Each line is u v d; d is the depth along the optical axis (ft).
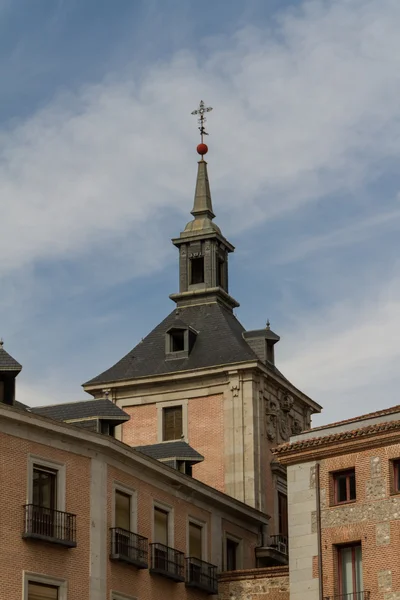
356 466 162.30
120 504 167.43
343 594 159.63
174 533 178.19
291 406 227.20
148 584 168.76
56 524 153.89
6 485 148.36
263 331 227.81
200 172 248.11
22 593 147.02
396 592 153.99
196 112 252.62
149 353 228.84
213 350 223.30
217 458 213.87
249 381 215.72
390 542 156.35
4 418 148.97
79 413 175.32
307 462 167.43
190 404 219.00
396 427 158.40
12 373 155.94
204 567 181.98
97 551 159.22
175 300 238.07
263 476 212.43
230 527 196.13
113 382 223.92
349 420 167.22
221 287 240.12
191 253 239.91
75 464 159.12
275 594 176.76
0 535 146.10
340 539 161.27
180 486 180.75
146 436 219.82
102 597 158.40
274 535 208.85
